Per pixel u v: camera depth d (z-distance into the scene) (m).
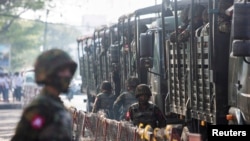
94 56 44.72
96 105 30.11
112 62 36.06
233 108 17.66
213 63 18.28
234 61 17.59
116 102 27.38
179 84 21.92
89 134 25.41
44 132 8.01
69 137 8.20
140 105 20.12
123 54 33.91
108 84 30.42
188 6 22.42
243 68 16.80
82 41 53.69
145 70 29.38
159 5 29.52
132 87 27.42
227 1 18.33
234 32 15.02
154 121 19.97
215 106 18.31
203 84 19.31
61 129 8.09
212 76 18.28
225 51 18.38
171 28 26.45
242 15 14.95
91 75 47.94
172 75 23.02
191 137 13.09
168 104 23.91
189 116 20.84
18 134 8.09
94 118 24.75
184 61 21.36
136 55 29.44
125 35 34.00
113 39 38.25
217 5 18.33
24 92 77.38
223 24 18.19
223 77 18.38
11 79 91.00
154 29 27.41
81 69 54.81
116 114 27.52
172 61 22.88
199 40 19.52
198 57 19.77
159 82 26.34
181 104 21.83
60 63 8.39
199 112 19.80
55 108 8.18
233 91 17.70
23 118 8.12
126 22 34.22
